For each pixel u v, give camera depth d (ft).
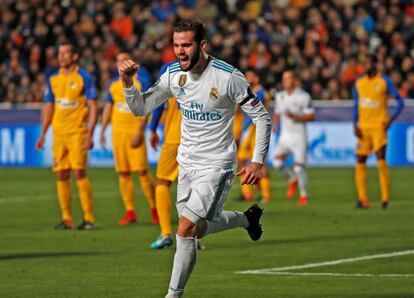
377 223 82.23
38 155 150.51
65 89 78.69
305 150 102.99
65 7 172.86
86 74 78.84
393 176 131.23
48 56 163.84
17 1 174.09
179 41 44.50
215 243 69.41
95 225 80.94
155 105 47.11
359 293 49.03
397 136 139.85
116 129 82.53
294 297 48.24
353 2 166.50
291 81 103.45
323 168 144.46
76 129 78.43
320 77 149.28
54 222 84.53
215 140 46.24
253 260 61.16
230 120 46.52
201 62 45.39
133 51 158.92
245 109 45.93
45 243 70.13
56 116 78.95
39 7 173.37
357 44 155.43
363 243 68.95
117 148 82.74
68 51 78.59
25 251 65.82
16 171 144.25
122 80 45.83
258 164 45.78
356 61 150.92
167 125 65.92
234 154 46.73
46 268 58.13
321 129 143.64
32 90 157.99
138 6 172.65
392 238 71.77
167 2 175.73
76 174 79.05
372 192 112.68
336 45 156.87
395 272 55.88
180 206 48.01
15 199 105.70
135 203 102.42
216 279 53.93
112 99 83.66
